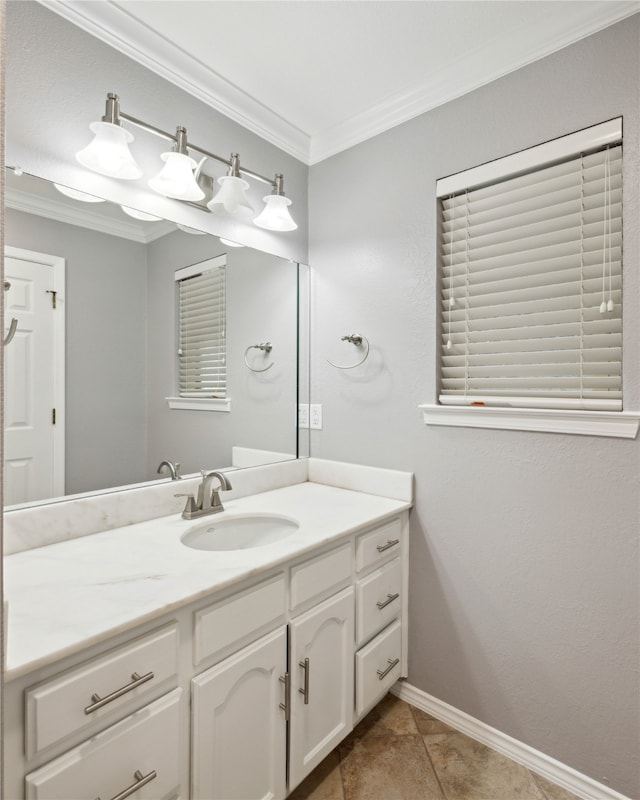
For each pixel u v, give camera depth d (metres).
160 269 1.60
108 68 1.44
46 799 0.79
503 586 1.58
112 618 0.89
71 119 1.36
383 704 1.82
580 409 1.44
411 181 1.81
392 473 1.84
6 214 1.24
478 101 1.63
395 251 1.86
